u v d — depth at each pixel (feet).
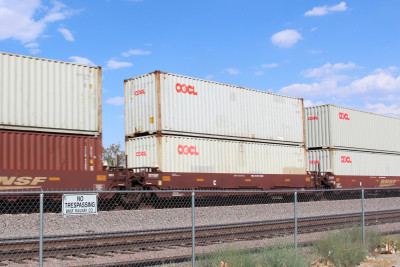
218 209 61.62
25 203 55.47
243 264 28.50
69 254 30.60
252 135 81.56
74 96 57.26
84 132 57.82
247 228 43.52
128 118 74.18
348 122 104.99
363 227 38.55
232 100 79.05
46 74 54.90
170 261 30.63
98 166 58.49
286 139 88.84
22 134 51.78
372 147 111.86
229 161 75.77
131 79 74.38
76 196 25.11
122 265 28.71
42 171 51.93
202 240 37.47
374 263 34.37
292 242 38.73
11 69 51.93
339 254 33.27
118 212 52.54
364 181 102.01
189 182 67.41
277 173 84.64
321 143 101.14
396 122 123.44
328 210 71.82
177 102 70.49
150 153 68.69
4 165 49.85
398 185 114.52
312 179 90.94
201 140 72.18
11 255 29.81
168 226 47.60
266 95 86.07
